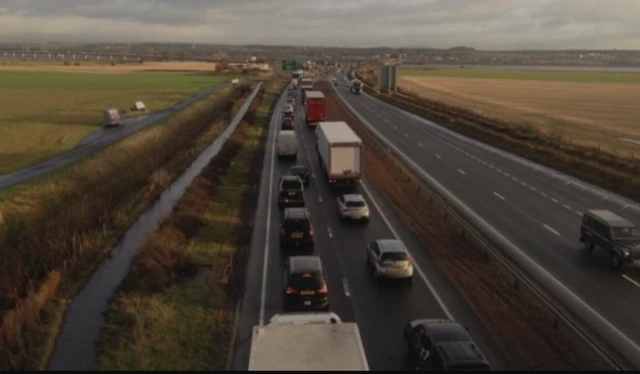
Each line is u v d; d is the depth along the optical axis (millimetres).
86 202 39219
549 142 68125
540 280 27297
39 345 20844
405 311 23766
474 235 34094
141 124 87125
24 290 25672
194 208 39344
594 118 105625
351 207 37156
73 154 60281
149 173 50781
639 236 29609
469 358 17297
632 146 71312
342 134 50312
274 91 165125
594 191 47156
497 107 126688
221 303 24469
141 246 31359
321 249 31938
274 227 36188
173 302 24312
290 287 23719
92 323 22797
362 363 14180
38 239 31469
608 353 20109
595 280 27469
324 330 15727
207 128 83188
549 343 20781
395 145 70688
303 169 48844
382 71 154000
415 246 32281
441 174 53562
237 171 54219
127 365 19203
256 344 14961
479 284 26641
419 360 18672
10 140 71188
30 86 170500
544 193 46219
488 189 47469
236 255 30781
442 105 116250
